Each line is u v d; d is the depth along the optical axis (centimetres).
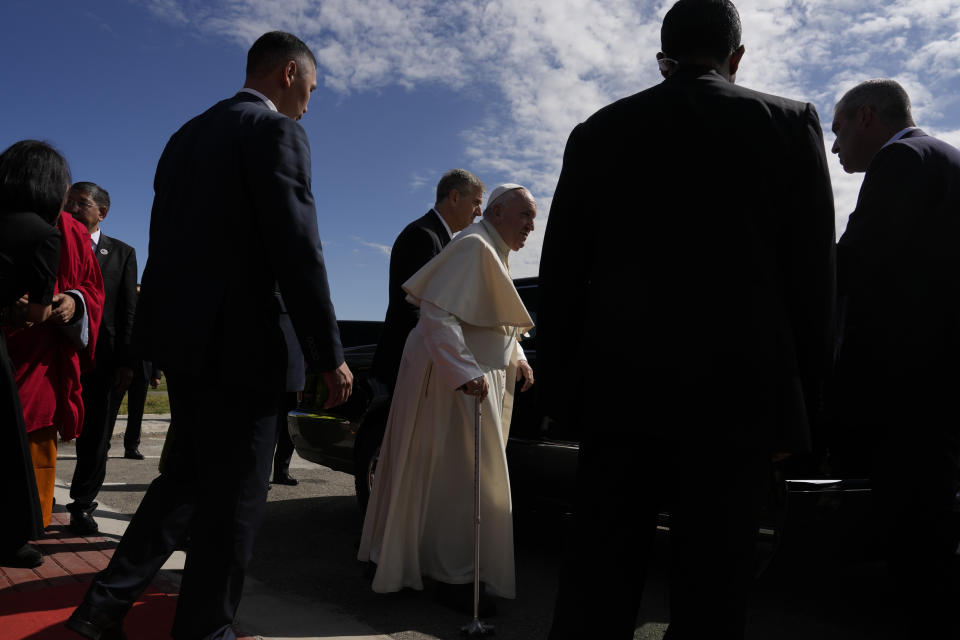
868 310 217
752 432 133
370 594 310
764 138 141
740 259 138
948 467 212
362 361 427
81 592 281
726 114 144
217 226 206
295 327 203
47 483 361
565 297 160
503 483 298
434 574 298
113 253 403
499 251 306
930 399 210
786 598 328
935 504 212
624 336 142
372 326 651
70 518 407
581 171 158
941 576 212
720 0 159
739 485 137
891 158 218
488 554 295
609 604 146
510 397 313
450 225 353
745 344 135
